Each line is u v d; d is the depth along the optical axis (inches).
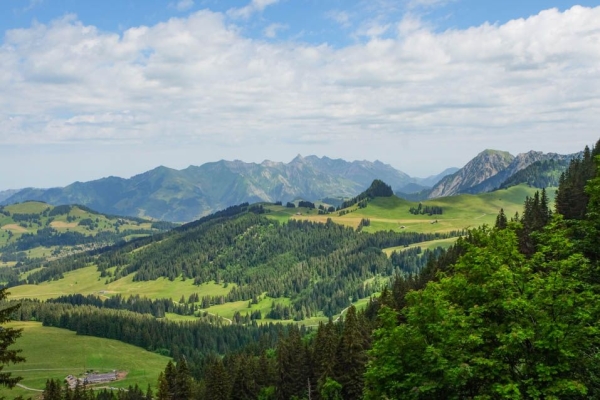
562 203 3617.1
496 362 1040.8
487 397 1000.9
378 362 1263.5
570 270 1234.6
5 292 1311.5
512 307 1063.0
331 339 3459.6
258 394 4005.9
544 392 947.3
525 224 3759.8
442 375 1122.0
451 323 1128.2
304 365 3718.0
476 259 1243.8
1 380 1261.1
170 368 3713.1
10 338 1270.9
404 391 1174.3
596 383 1002.7
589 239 1347.2
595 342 1007.0
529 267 1202.6
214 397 3745.1
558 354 985.5
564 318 1015.0
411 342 1204.5
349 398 2896.2
